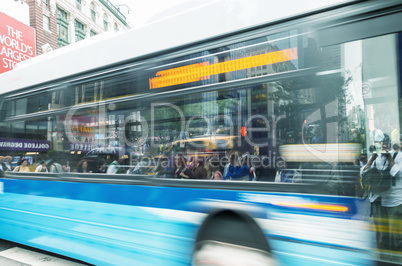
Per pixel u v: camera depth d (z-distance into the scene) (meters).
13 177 3.80
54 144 3.41
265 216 2.14
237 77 2.31
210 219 2.37
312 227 1.97
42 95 3.56
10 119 3.88
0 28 12.15
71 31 22.33
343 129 1.92
